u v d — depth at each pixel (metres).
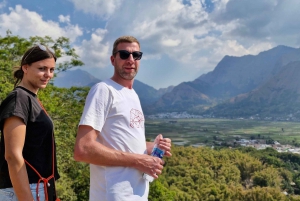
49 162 2.40
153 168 2.62
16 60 13.00
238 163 70.88
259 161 75.69
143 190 2.61
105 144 2.59
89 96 2.62
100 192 2.54
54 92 16.38
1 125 2.18
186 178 57.09
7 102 2.20
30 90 2.40
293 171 71.88
